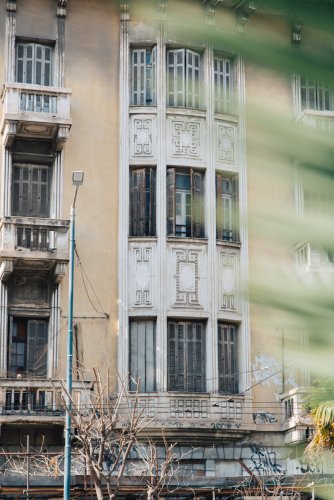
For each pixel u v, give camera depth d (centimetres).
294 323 239
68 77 4028
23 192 3931
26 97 3866
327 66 230
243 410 3891
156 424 3781
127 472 3703
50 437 3753
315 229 236
